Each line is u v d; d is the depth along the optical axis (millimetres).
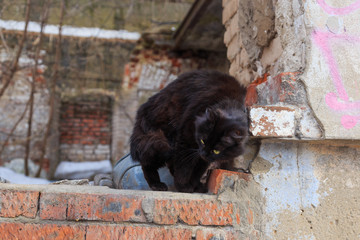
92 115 8648
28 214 1768
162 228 1835
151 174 2404
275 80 2027
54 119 7938
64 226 1772
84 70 8055
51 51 7836
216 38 7484
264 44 2328
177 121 2340
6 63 7504
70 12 7875
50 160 7785
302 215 2002
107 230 1796
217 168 2246
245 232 1915
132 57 8281
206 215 1882
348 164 2059
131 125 8219
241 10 2590
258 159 2029
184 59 8430
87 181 2316
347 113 1880
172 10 8414
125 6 8352
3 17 7535
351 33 1922
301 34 1942
